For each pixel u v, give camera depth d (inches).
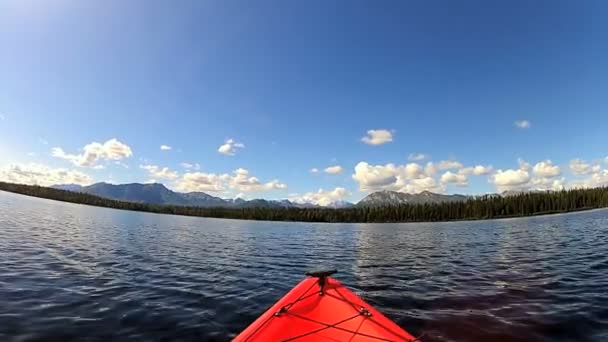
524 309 394.9
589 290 482.6
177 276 621.3
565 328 329.4
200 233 1940.2
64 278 551.8
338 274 664.4
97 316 370.6
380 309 405.7
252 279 616.1
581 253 873.5
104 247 983.6
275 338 201.5
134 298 452.1
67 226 1606.8
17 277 538.3
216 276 637.3
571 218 3225.9
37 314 367.9
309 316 227.0
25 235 1112.8
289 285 567.2
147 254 905.5
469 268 710.5
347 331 207.9
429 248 1204.5
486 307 407.8
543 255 871.1
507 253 956.0
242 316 385.4
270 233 2258.9
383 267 754.8
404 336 202.8
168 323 355.6
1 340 295.1
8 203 3097.9
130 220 2930.6
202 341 309.6
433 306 417.1
